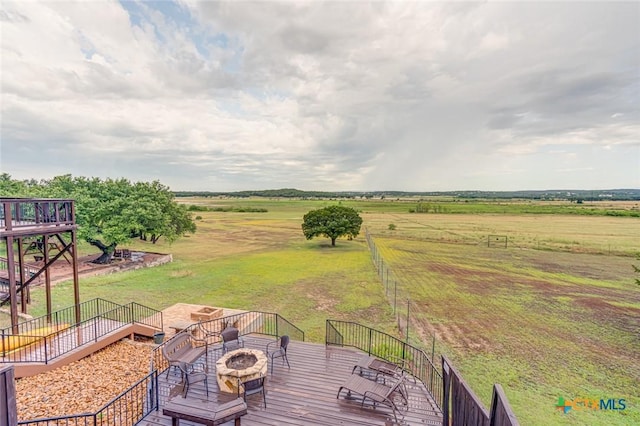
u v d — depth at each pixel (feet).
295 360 25.12
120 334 34.47
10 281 30.27
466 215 331.57
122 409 21.45
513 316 55.16
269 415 17.81
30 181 126.00
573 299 65.82
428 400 20.15
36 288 63.10
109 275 79.20
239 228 224.74
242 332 41.01
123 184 108.37
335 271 90.94
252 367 20.36
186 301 60.29
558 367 36.86
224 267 95.09
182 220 120.37
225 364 20.98
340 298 64.44
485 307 59.98
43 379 25.49
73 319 46.75
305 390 20.61
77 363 28.89
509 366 36.94
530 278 84.74
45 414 20.81
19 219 34.45
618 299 66.28
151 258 100.83
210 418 13.96
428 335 46.14
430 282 79.30
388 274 87.10
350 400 19.47
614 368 36.83
